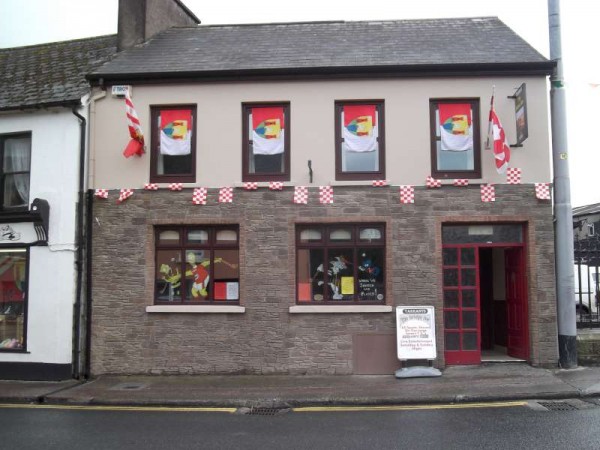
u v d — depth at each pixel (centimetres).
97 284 1140
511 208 1101
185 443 671
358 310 1095
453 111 1134
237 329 1113
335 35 1300
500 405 838
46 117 1171
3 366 1130
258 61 1189
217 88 1166
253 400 884
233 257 1149
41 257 1142
